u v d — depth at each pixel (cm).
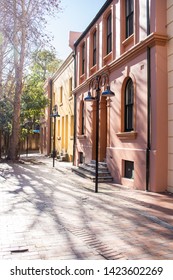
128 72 1098
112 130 1240
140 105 1004
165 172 911
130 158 1059
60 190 952
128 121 1139
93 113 1520
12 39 1580
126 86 1155
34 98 2434
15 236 494
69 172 1500
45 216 625
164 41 923
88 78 1545
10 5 1317
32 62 2119
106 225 567
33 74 2503
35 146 4238
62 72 2452
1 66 1941
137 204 748
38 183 1099
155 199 808
